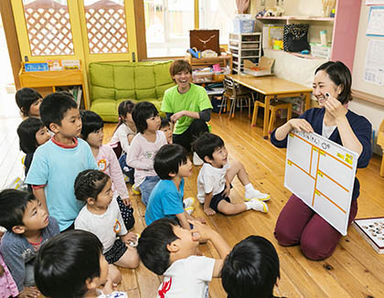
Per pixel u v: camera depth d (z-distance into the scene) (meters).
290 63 4.07
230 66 4.74
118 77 4.53
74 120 1.57
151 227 1.21
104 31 4.55
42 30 4.33
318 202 1.77
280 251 1.92
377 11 2.91
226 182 2.36
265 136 3.76
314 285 1.66
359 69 3.23
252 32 4.55
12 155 3.43
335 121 1.65
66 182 1.67
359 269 1.77
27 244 1.47
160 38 4.89
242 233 2.10
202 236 1.50
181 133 3.27
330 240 1.79
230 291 0.95
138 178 2.46
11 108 5.06
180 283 1.10
